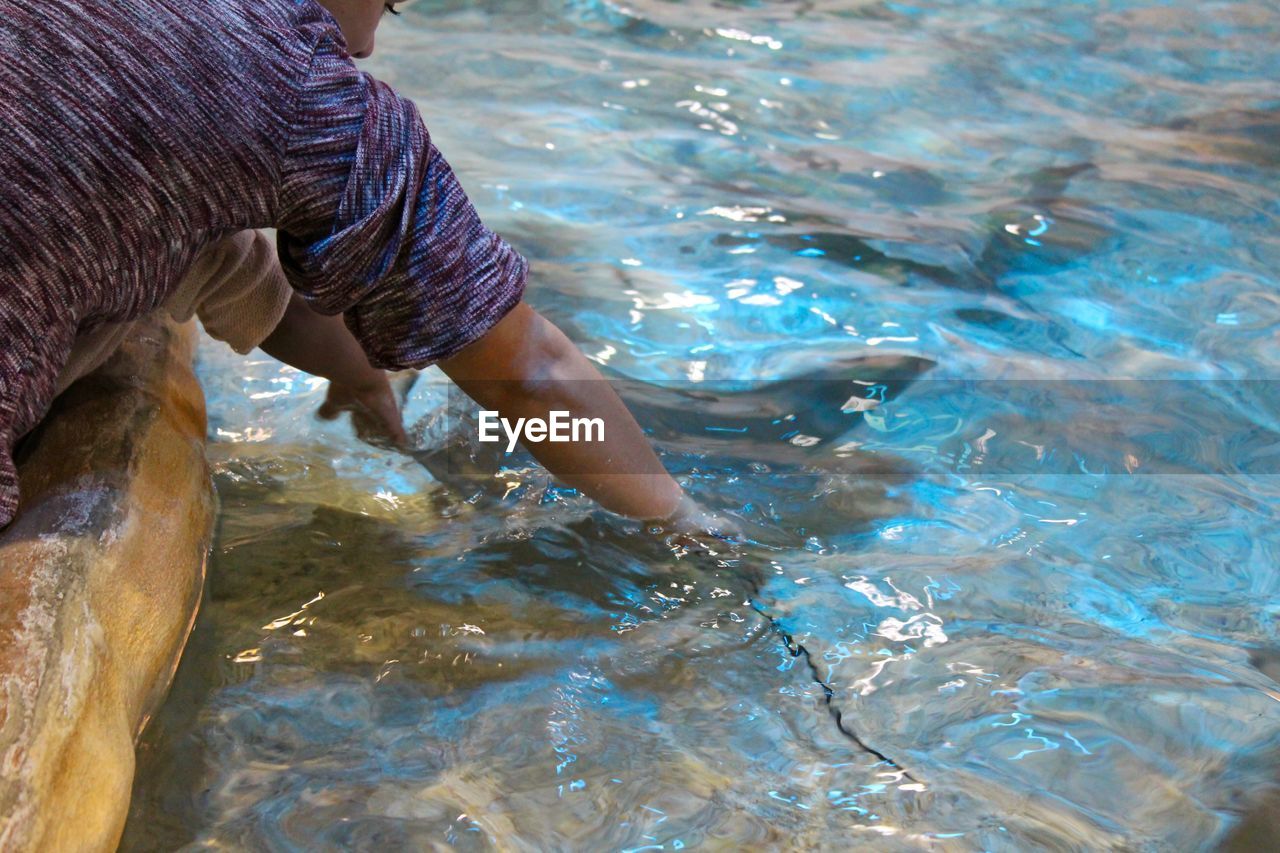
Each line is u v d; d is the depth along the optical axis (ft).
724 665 4.37
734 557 4.99
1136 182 8.72
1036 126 9.71
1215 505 5.34
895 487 5.48
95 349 4.38
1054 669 4.29
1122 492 5.44
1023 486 5.48
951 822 3.64
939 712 4.11
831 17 12.04
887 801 3.73
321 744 3.99
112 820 3.33
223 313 5.05
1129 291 7.30
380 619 4.58
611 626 4.58
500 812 3.70
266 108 3.86
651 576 4.88
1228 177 8.82
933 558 4.98
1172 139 9.50
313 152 3.93
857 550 5.05
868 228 8.01
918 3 12.52
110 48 3.70
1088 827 3.62
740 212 8.19
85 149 3.64
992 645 4.43
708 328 6.83
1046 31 11.80
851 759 3.91
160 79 3.73
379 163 4.03
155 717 4.05
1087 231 8.00
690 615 4.65
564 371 4.65
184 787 3.79
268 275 4.99
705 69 10.65
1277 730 3.99
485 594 4.75
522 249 7.61
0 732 3.14
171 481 4.67
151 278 3.92
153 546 4.27
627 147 9.14
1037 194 8.54
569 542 5.08
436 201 4.20
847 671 4.33
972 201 8.44
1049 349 6.68
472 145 9.04
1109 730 4.00
